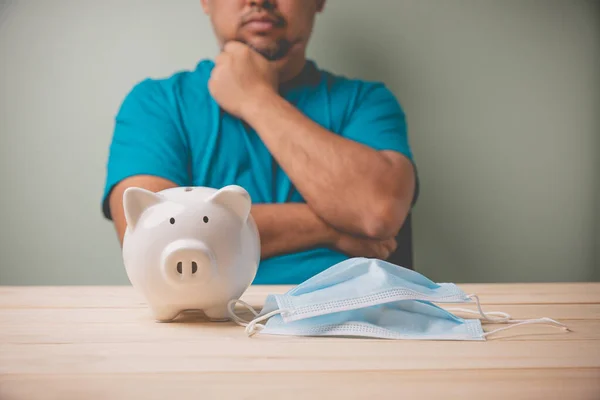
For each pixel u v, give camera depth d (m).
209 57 1.75
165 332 0.72
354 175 1.46
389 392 0.48
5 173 1.73
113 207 1.46
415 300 0.72
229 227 0.74
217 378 0.52
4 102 1.74
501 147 1.79
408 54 1.77
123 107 1.59
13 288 1.10
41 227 1.74
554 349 0.63
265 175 1.58
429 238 1.77
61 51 1.74
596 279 1.82
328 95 1.65
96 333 0.71
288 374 0.53
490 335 0.70
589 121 1.81
